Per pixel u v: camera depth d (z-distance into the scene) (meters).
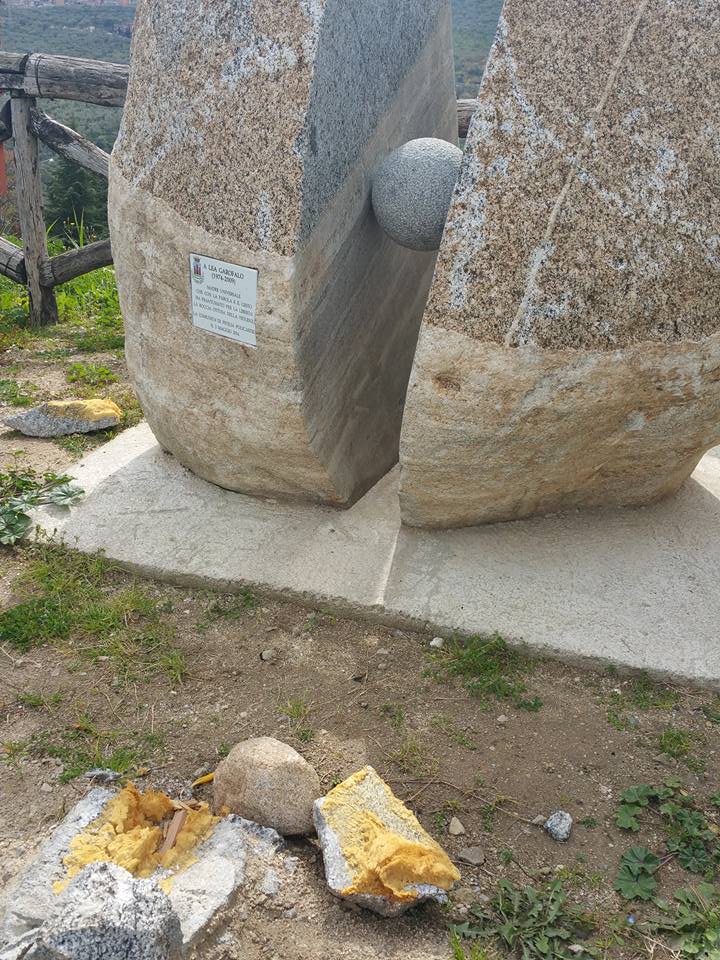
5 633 2.88
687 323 2.57
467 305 2.51
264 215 2.66
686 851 2.16
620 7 2.34
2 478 3.68
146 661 2.80
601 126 2.39
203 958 1.81
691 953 1.90
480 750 2.48
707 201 2.48
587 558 3.07
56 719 2.56
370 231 3.08
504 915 1.99
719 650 2.76
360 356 3.25
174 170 2.82
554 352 2.55
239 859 2.00
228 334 2.90
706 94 2.41
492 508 3.10
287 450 3.10
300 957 1.87
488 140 2.43
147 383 3.34
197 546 3.22
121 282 3.18
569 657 2.78
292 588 3.05
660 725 2.57
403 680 2.74
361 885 1.94
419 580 3.03
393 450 3.72
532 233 2.45
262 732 2.54
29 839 2.16
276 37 2.56
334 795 2.12
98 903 1.71
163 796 2.21
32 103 5.92
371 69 2.85
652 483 3.16
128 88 2.96
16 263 6.24
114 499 3.46
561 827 2.21
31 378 5.15
